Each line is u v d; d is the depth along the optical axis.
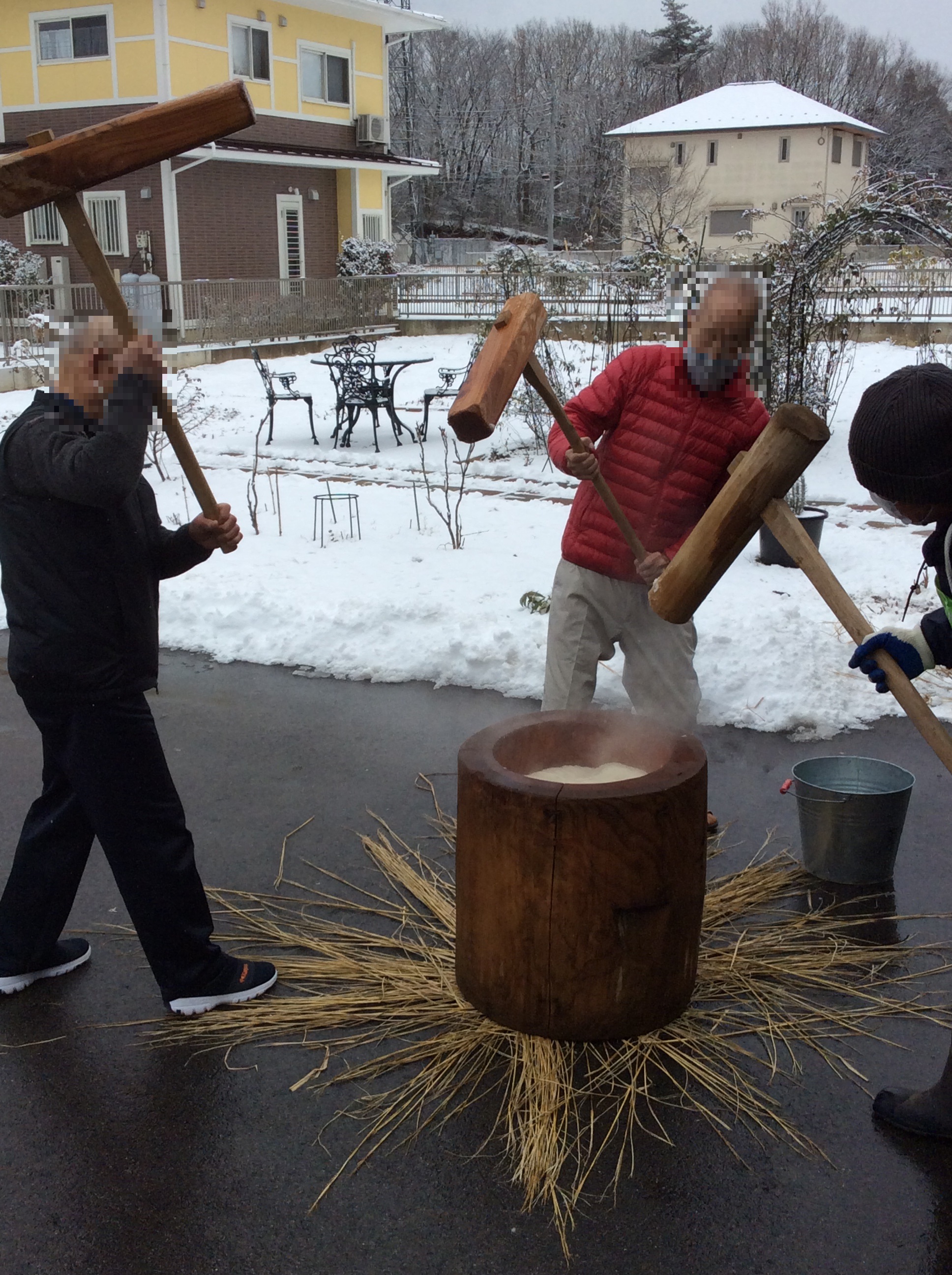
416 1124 2.67
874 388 2.37
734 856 3.93
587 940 2.76
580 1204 2.44
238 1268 2.28
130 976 3.30
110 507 2.58
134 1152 2.60
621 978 2.80
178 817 2.97
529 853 2.73
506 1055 2.88
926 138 79.50
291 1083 2.83
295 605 6.38
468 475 11.12
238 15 25.45
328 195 29.11
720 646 5.41
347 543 8.26
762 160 45.06
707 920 3.50
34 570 2.70
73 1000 3.19
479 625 5.98
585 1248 2.32
